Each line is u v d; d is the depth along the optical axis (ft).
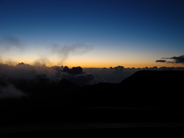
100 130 40.98
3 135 35.96
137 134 38.88
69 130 40.32
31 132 38.19
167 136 38.19
